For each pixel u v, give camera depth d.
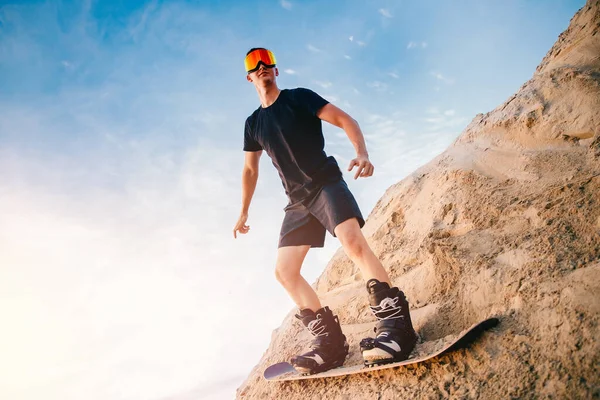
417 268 2.82
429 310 2.41
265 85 2.64
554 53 3.53
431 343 2.11
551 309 1.83
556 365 1.63
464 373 1.83
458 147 3.52
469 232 2.66
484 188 2.89
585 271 1.88
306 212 2.53
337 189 2.38
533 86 3.28
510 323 1.91
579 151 2.65
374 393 2.00
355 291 3.21
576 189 2.35
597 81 2.84
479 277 2.28
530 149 2.92
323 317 2.47
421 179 3.57
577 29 3.43
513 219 2.51
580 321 1.70
